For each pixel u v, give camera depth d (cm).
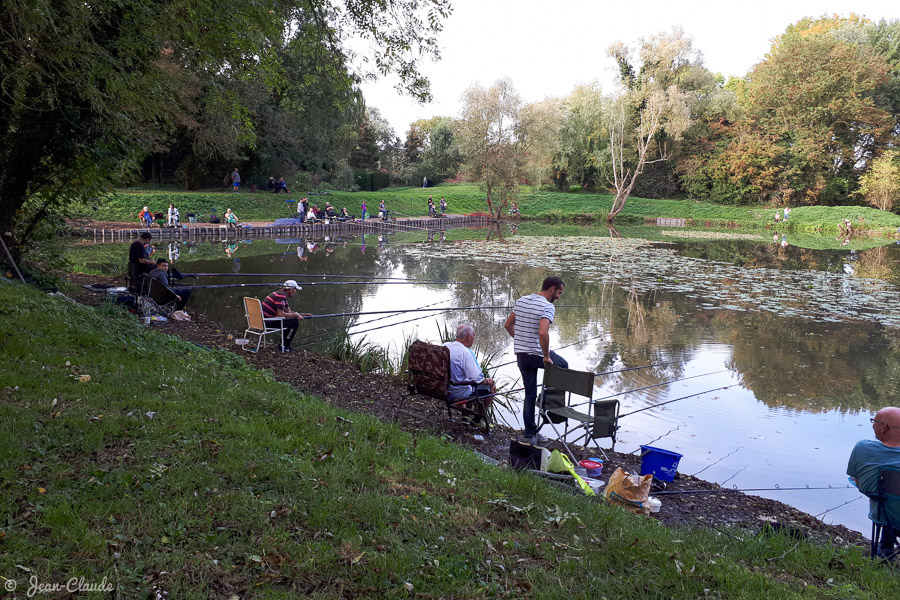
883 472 394
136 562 270
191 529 303
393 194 4853
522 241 3238
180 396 511
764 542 413
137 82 901
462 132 4172
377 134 6238
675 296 1650
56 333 630
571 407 643
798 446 684
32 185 1027
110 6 798
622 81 4847
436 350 614
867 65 4984
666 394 858
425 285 1736
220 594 260
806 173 5222
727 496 548
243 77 1112
